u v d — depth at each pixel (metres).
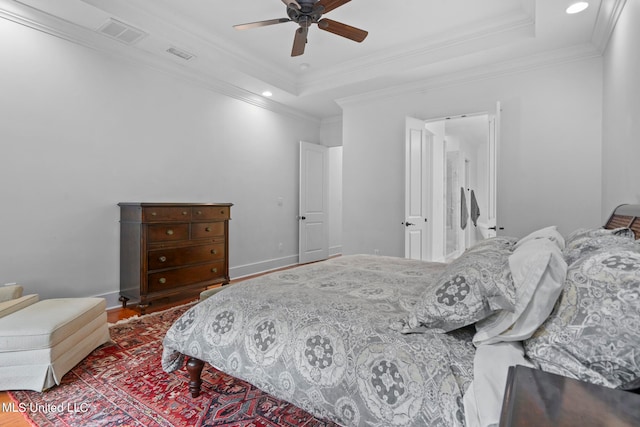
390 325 1.24
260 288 1.75
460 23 3.33
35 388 1.81
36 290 2.84
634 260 0.93
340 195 7.46
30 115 2.79
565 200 3.44
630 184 2.30
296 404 1.26
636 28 2.13
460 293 1.15
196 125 4.12
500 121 3.78
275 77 4.50
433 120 4.33
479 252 1.46
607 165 3.00
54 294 2.94
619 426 0.54
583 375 0.85
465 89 4.05
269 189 5.21
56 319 1.95
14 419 1.60
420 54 3.81
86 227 3.15
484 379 0.94
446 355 1.07
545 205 3.54
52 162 2.92
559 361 0.90
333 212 7.29
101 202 3.25
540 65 3.54
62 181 2.99
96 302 2.32
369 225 4.89
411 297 1.57
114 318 3.02
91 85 3.17
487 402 0.86
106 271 3.29
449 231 6.92
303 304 1.48
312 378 1.22
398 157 4.61
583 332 0.89
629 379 0.81
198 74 4.05
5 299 2.32
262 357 1.36
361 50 3.92
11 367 1.81
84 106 3.12
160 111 3.74
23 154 2.76
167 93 3.81
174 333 1.70
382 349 1.13
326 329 1.29
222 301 1.68
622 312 0.84
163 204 3.29
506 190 3.75
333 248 7.27
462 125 5.88
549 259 1.04
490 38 3.37
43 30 2.84
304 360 1.26
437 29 3.44
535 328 1.02
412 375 1.04
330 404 1.17
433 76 4.11
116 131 3.36
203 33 3.48
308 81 4.72
